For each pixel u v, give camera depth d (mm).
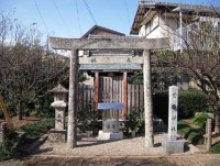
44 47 17031
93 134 12266
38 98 16469
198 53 10102
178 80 18984
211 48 10266
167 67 12164
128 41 10156
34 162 8656
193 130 12258
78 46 10109
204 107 17359
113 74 17891
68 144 10070
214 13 11406
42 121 14422
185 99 17328
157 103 17406
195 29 11836
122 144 10594
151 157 9039
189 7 17312
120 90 14312
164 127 13844
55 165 8445
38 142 10656
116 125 11609
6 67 12383
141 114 12680
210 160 8711
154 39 10133
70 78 10148
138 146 10281
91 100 14133
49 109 17047
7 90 13523
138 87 14359
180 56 10609
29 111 17047
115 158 8977
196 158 8906
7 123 9625
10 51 13289
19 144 9992
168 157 9016
